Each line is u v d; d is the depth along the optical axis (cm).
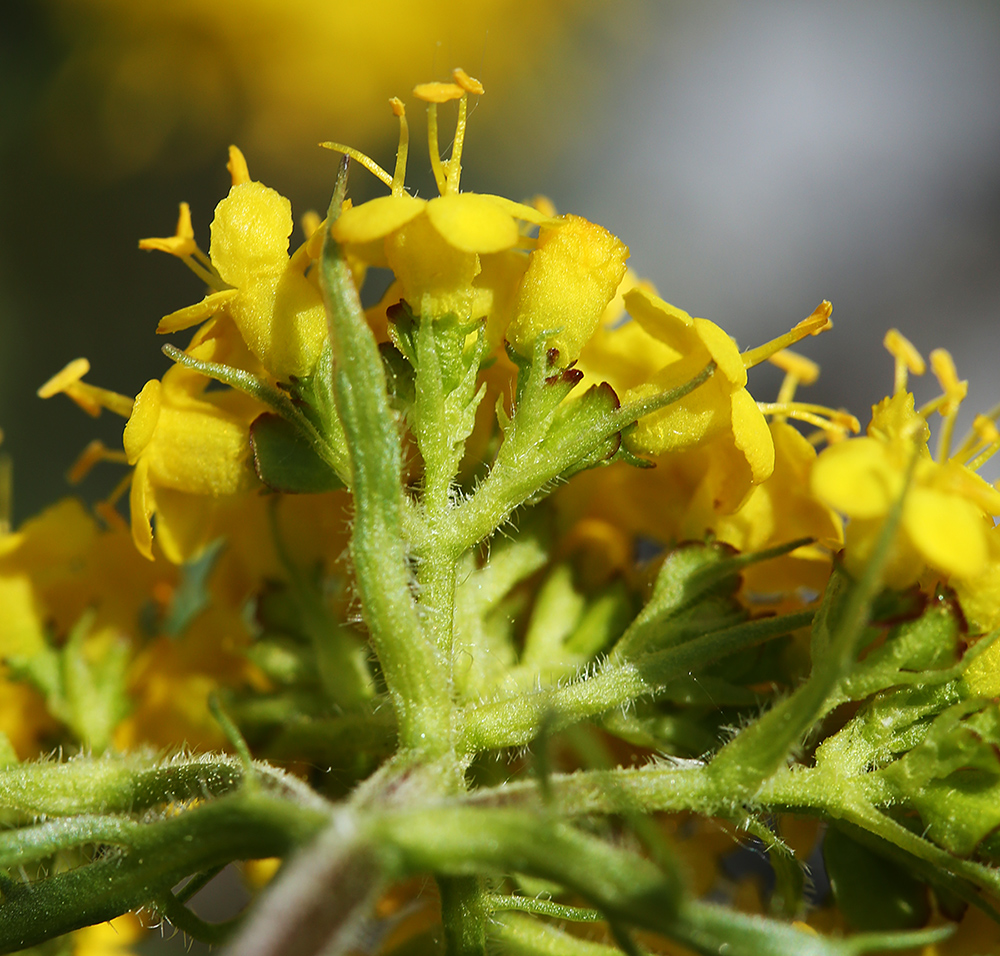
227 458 9
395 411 9
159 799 9
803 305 24
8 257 20
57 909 9
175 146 21
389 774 8
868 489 8
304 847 8
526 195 24
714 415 9
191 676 10
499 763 9
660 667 9
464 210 9
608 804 8
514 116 24
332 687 10
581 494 10
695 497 9
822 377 23
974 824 9
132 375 20
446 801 8
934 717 9
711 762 9
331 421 9
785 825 9
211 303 9
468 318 9
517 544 9
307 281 9
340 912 8
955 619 9
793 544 9
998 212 24
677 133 25
